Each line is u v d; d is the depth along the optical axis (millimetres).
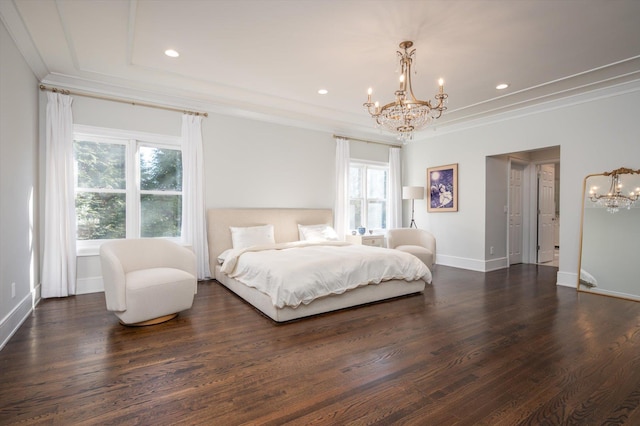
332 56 3281
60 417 1609
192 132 4617
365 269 3568
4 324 2488
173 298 2996
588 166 4262
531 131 4875
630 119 3902
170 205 4641
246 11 2521
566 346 2490
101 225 4180
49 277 3711
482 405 1741
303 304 3107
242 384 1936
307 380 1986
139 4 2422
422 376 2043
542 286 4477
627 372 2094
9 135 2666
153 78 3846
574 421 1609
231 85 4066
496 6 2424
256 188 5238
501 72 3625
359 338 2648
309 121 5707
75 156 4020
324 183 5996
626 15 2525
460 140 5906
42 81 3713
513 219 6250
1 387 1877
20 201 2967
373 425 1573
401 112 3189
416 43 2998
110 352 2352
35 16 2578
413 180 6832
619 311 3359
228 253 4359
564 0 2344
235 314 3242
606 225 4070
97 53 3229
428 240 5473
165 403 1735
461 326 2928
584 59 3307
